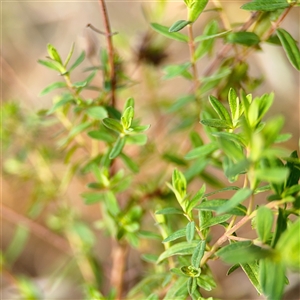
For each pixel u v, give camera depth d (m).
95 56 0.41
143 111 0.46
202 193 0.29
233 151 0.25
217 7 0.36
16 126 0.43
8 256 0.47
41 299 0.45
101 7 0.34
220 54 0.38
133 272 0.44
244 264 0.28
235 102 0.29
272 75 0.49
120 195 0.42
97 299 0.36
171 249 0.30
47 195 0.44
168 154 0.39
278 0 0.31
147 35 0.44
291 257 0.25
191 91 0.39
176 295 0.30
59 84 0.34
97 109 0.34
